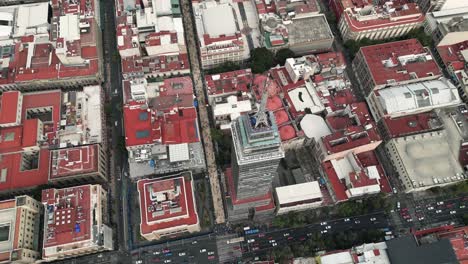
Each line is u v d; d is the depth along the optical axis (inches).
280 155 7608.3
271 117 7170.3
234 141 7716.5
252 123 7076.8
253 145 7229.3
